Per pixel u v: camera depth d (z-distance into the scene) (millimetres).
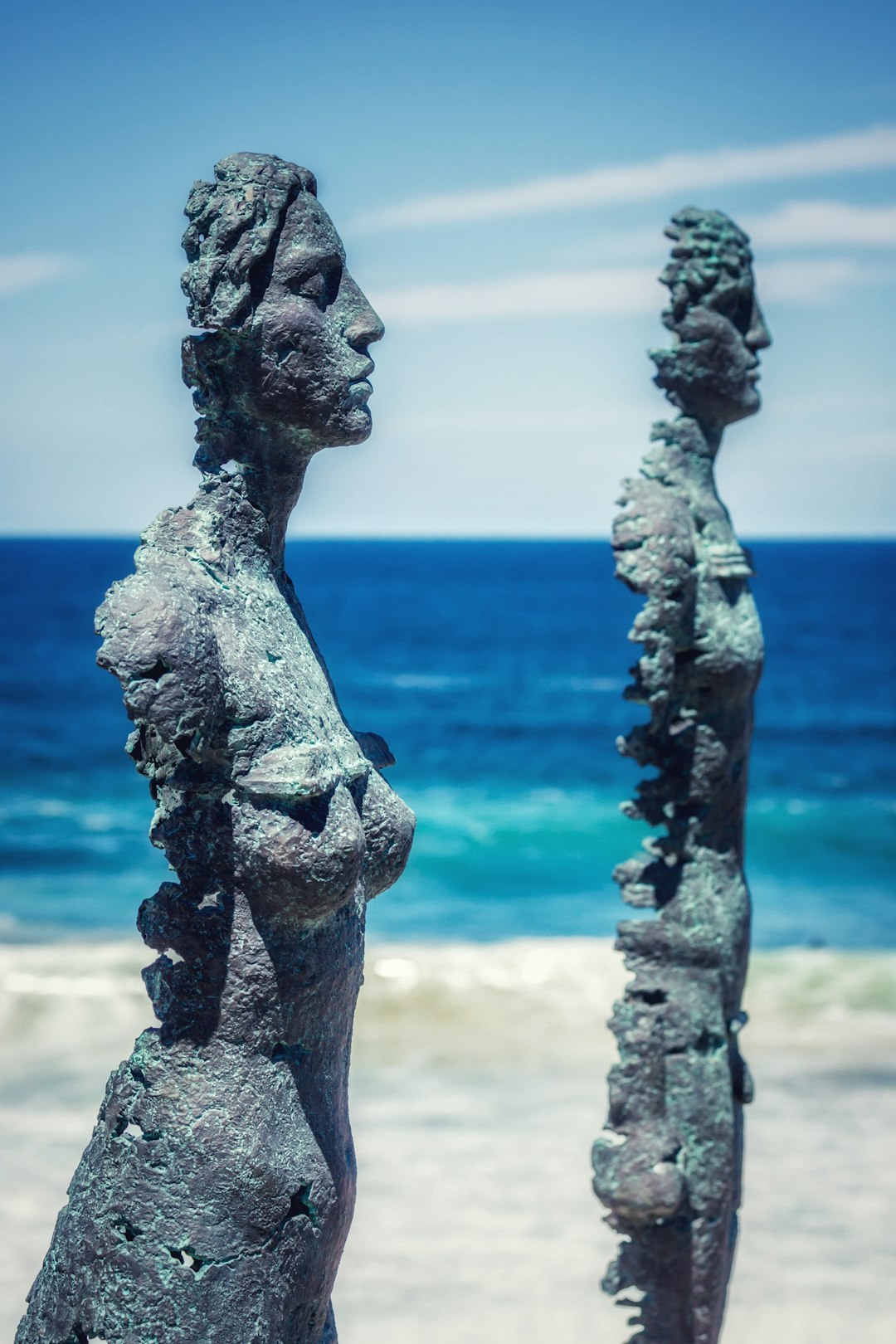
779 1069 12555
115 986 14578
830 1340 7859
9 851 26188
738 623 5809
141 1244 3529
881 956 15562
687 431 5980
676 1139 5633
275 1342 3625
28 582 93062
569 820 28641
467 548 197500
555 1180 10266
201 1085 3584
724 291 5945
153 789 3670
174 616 3350
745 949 5918
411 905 22250
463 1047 13320
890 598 81938
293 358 3730
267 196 3697
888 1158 10516
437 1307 8320
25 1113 11453
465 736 40594
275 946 3609
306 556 162875
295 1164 3633
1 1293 8328
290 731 3623
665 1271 5688
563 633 67438
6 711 43531
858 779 33281
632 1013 5723
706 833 5840
